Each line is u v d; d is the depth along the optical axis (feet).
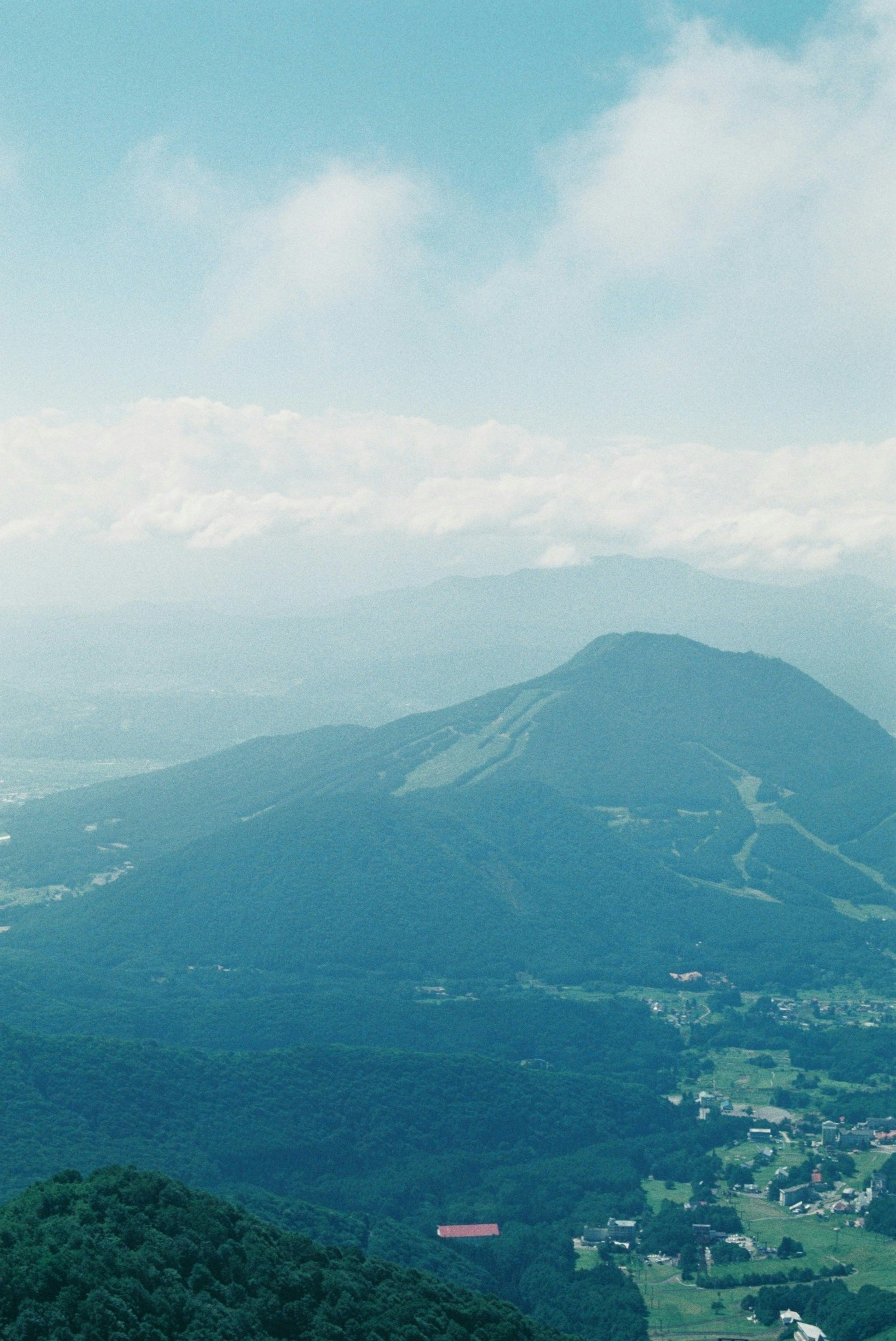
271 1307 556.51
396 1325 581.12
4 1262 524.93
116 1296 515.09
